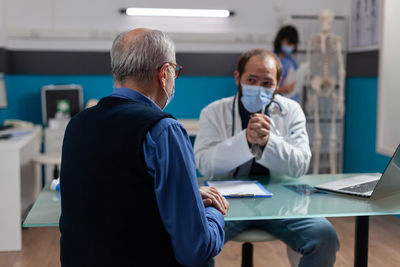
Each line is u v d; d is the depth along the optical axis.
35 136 4.00
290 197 1.66
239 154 1.94
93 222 1.11
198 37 4.78
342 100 4.52
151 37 1.17
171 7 4.73
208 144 2.12
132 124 1.09
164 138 1.07
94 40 4.68
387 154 3.98
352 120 4.88
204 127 2.16
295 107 2.19
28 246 3.26
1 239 3.14
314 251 1.78
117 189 1.08
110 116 1.13
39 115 4.66
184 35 4.75
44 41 4.61
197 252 1.08
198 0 4.77
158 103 1.23
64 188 1.18
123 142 1.08
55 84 4.66
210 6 4.80
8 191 3.13
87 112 1.20
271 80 1.96
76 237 1.15
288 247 1.99
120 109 1.13
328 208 1.52
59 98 4.45
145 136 1.07
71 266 1.17
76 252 1.15
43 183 4.69
